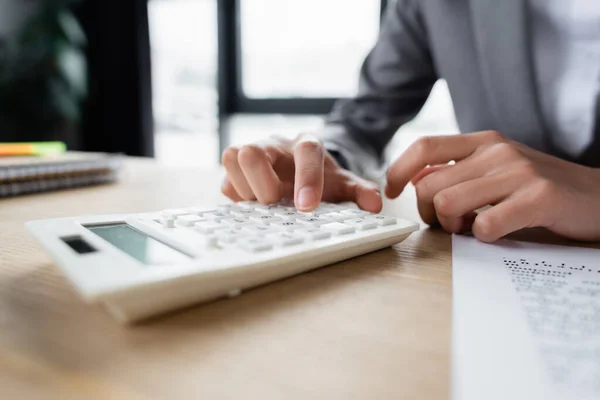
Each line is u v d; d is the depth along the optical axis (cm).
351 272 28
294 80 172
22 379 16
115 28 196
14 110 175
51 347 18
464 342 18
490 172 38
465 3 72
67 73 183
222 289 22
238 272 22
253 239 26
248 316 21
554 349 18
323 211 37
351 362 17
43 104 180
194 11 184
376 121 79
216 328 20
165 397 15
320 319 21
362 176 68
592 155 63
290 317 21
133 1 192
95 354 17
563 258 31
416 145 42
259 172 39
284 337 19
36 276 25
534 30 66
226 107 182
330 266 29
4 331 19
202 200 53
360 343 19
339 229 30
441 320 21
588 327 20
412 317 21
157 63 197
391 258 31
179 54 191
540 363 17
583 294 24
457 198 37
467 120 76
